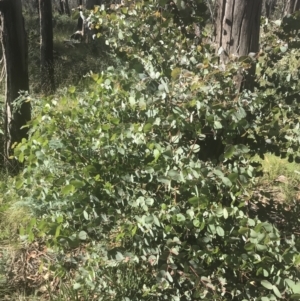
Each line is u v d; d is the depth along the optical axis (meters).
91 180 2.36
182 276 2.38
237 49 2.58
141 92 2.32
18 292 3.17
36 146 2.48
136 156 2.38
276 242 2.13
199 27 2.78
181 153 2.19
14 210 3.97
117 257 2.44
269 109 2.58
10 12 4.73
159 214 2.26
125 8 2.59
